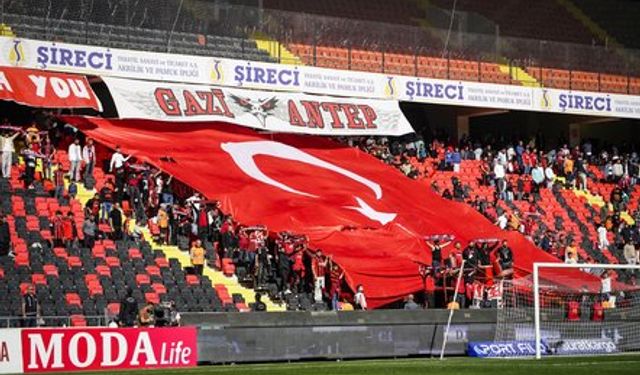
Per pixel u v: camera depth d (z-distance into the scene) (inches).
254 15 1643.7
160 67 1525.6
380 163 1644.9
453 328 1113.4
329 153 1620.3
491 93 1814.7
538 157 1854.1
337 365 930.1
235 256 1375.5
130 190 1390.3
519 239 1549.0
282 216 1405.0
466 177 1765.5
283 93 1606.8
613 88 1945.1
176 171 1423.5
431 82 1759.4
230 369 890.1
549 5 2218.3
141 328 949.2
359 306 1320.1
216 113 1525.6
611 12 2244.1
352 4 2044.8
